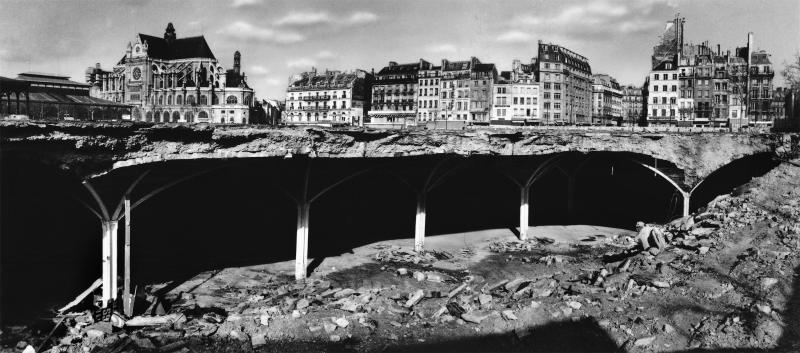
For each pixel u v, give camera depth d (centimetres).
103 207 2466
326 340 2194
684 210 4700
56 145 2230
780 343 1923
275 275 3447
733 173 5200
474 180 5997
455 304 2544
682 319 2138
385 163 3728
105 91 13975
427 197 5762
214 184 4550
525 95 10300
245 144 2781
